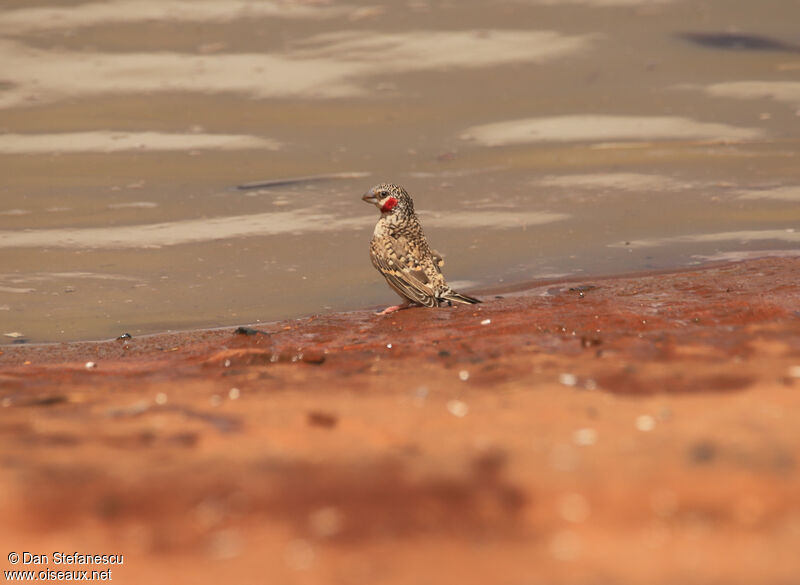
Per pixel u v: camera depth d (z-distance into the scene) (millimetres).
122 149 23406
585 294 14641
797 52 30156
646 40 31578
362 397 9227
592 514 6273
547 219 19219
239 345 12531
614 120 25312
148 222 19094
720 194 20406
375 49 30672
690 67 29219
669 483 6602
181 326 14477
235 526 6242
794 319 12336
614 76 28625
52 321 14539
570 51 30688
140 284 16219
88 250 17672
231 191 20812
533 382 9453
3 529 6297
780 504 6270
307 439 7820
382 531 6125
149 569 5754
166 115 25734
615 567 5570
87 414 8844
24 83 27703
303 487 6727
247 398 9305
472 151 23281
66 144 23719
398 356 11102
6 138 24031
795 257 16719
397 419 8305
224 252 17656
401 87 27922
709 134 24188
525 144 23734
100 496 6656
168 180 21438
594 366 10008
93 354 12719
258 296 15750
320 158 22891
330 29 32500
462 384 9609
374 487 6699
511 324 12500
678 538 5938
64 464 7246
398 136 24375
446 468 6965
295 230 18766
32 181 21203
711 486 6527
